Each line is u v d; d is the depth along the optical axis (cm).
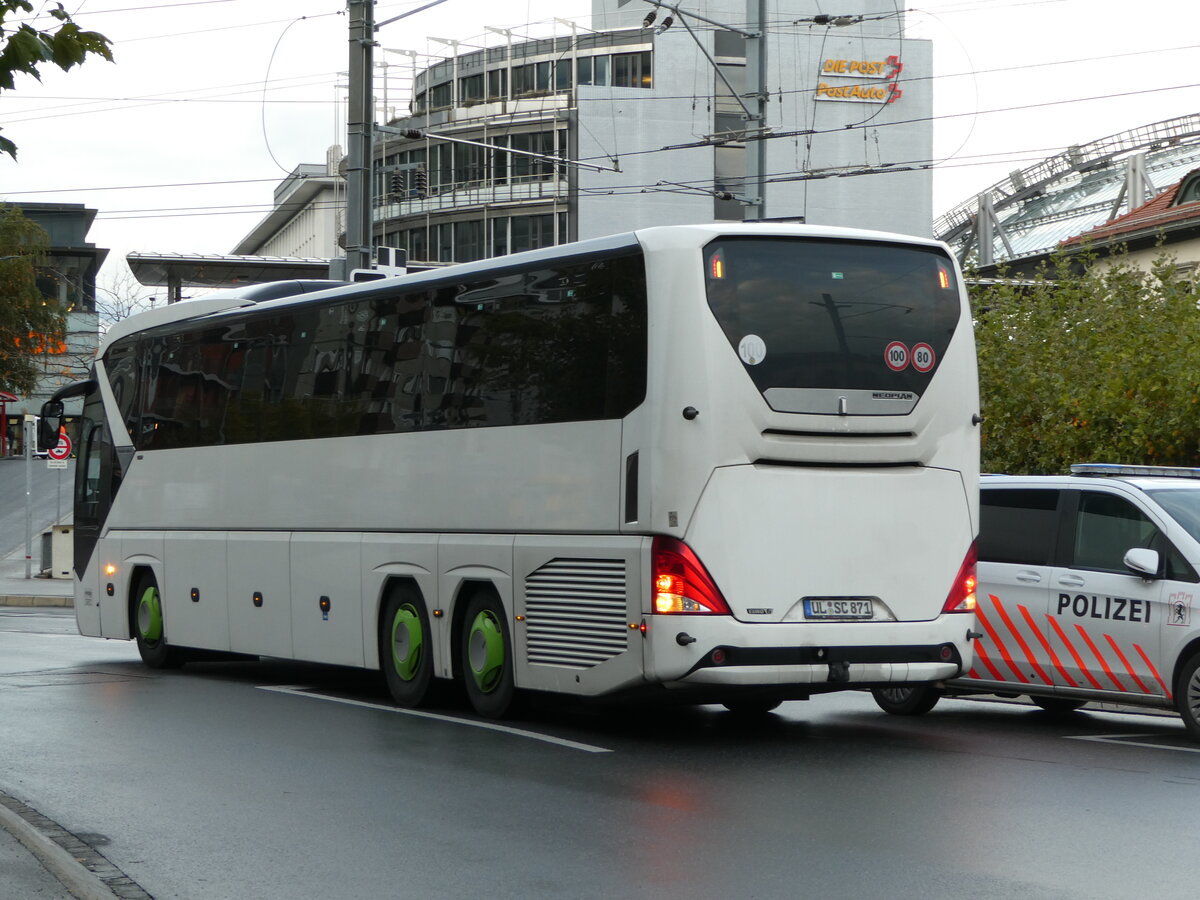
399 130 2638
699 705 1445
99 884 671
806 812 871
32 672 1728
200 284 6881
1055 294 2283
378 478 1418
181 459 1744
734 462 1107
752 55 2594
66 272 9469
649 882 703
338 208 10869
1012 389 2169
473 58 8606
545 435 1218
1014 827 824
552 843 792
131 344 1864
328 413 1494
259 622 1594
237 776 1008
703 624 1095
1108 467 1349
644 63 8331
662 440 1108
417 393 1373
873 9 8588
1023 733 1249
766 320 1123
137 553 1822
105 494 1886
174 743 1158
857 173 2992
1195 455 1942
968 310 1201
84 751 1119
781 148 8438
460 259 8481
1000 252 6938
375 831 828
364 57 2531
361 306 1459
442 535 1338
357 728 1244
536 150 8306
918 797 920
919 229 8644
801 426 1123
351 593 1452
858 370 1144
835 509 1137
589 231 8206
